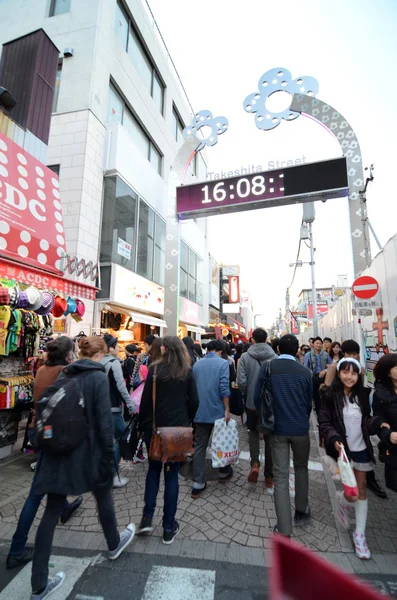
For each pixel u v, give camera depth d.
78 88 8.45
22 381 4.19
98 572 2.12
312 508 3.05
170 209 9.40
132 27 11.37
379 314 5.38
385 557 2.32
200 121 9.74
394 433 2.29
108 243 8.66
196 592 1.95
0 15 9.94
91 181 8.25
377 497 3.28
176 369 2.64
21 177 5.39
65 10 9.32
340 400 2.64
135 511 2.94
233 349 8.09
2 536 2.53
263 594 1.94
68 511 2.74
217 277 25.72
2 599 1.88
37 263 5.37
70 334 7.19
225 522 2.77
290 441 2.67
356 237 7.31
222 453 3.35
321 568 0.60
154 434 2.48
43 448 1.86
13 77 6.46
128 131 10.84
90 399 2.05
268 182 8.28
